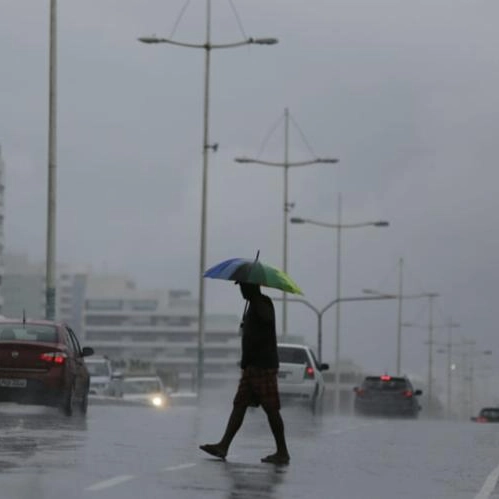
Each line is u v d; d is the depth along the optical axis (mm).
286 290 30891
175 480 25438
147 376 123062
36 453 29781
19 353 47031
